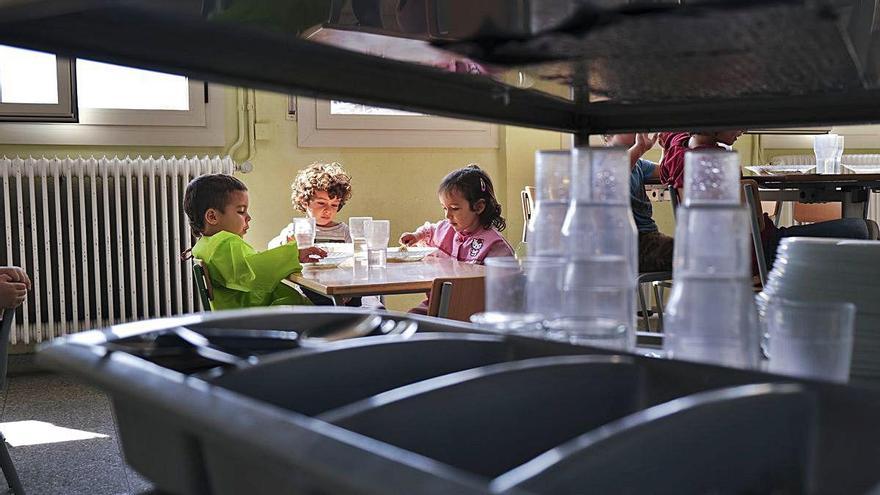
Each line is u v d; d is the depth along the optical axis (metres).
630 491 0.40
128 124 3.88
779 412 0.44
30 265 3.73
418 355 0.61
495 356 0.62
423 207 4.42
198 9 0.57
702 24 0.63
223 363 0.56
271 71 0.72
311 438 0.37
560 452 0.38
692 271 0.58
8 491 2.24
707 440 0.42
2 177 3.58
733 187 0.60
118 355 0.54
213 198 2.97
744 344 0.57
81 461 2.53
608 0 0.60
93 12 0.56
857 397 0.45
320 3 0.63
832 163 3.77
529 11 0.63
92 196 3.66
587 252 0.64
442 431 0.48
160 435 0.50
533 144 4.52
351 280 2.40
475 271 2.60
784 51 0.72
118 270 3.73
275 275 2.70
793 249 0.81
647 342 0.80
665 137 3.29
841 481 0.45
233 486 0.43
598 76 0.86
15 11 0.54
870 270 0.74
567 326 0.61
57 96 3.75
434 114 0.90
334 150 4.23
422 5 0.66
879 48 0.70
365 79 0.80
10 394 3.38
